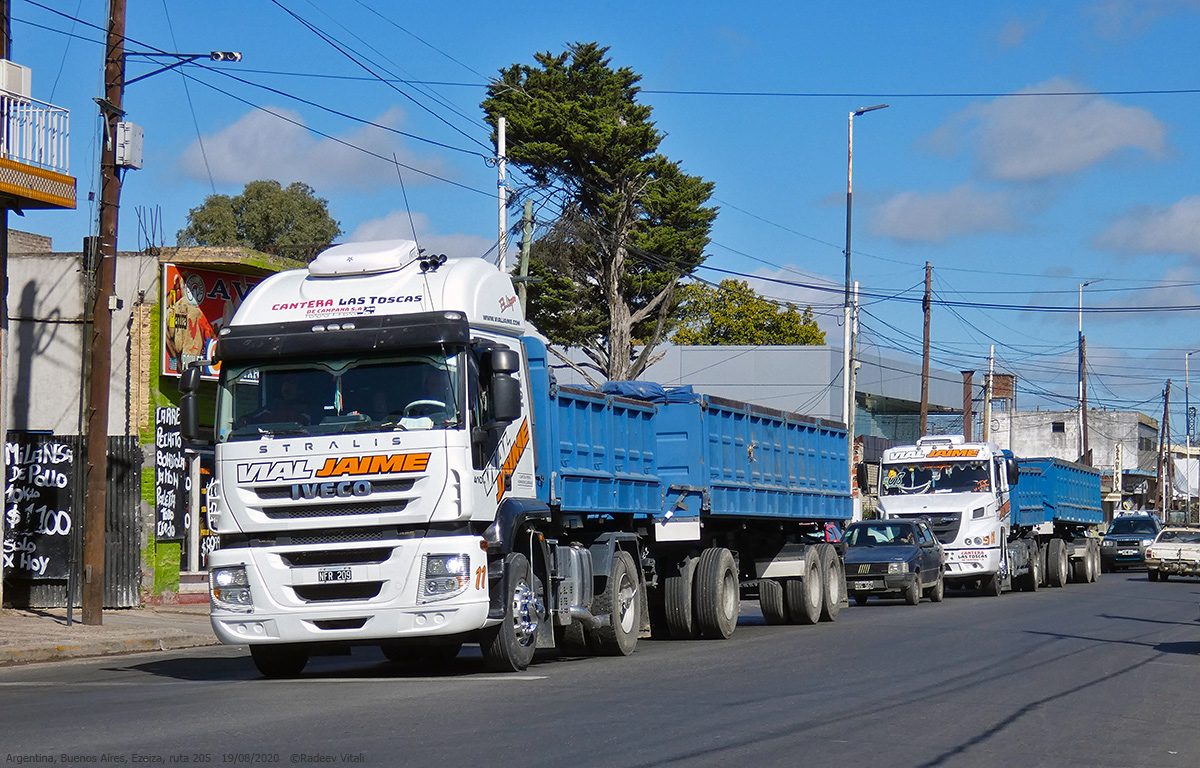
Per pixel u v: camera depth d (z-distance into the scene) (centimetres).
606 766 805
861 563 2875
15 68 2114
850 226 4200
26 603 2270
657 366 6178
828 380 6103
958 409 7788
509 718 998
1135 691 1280
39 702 1142
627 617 1622
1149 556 4144
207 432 2558
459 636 1346
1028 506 3544
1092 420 9450
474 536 1234
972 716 1071
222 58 1959
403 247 1316
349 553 1228
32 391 2475
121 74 1948
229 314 2603
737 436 1978
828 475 2438
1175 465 10088
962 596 3309
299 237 5956
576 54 4044
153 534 2394
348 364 1252
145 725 968
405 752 845
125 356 2438
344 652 1412
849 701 1138
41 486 2283
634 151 4006
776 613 2205
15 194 2014
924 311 4906
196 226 6053
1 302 2138
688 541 1875
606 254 4022
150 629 1956
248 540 1252
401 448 1212
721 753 861
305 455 1229
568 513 1509
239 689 1229
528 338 1434
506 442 1327
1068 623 2183
